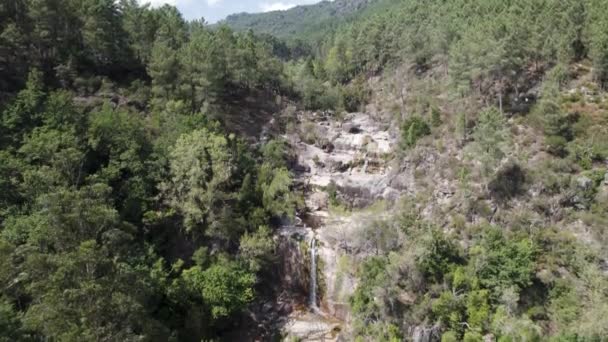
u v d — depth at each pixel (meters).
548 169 51.06
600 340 35.19
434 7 118.81
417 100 84.19
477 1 100.12
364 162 76.38
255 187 61.66
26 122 55.25
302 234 60.34
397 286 44.88
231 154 60.66
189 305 47.44
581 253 42.97
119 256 36.81
